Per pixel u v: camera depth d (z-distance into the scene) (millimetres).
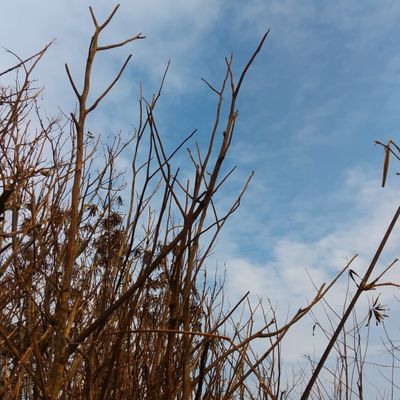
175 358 1386
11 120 2262
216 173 1219
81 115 1194
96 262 1705
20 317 1525
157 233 1313
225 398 1327
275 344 1240
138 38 1296
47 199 1865
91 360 1287
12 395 1263
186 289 1341
